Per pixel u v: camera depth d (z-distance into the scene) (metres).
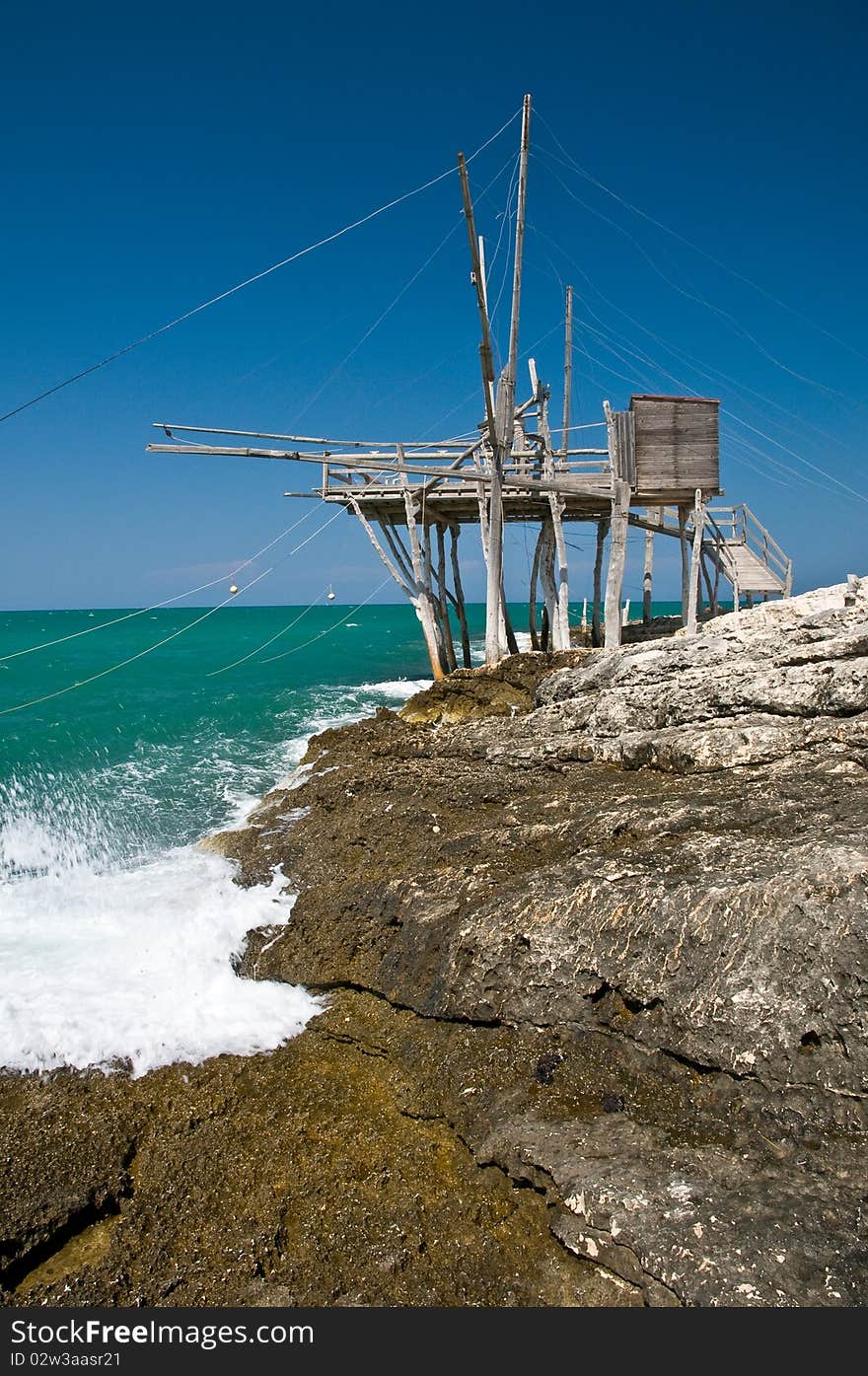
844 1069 5.12
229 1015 7.47
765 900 5.90
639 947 6.14
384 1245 4.83
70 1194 5.34
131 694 29.45
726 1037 5.50
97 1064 6.68
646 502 21.62
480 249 15.50
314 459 19.20
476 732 14.54
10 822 14.00
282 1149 5.69
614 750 11.16
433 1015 6.84
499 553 20.22
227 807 14.99
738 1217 4.38
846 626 12.25
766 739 9.75
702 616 30.66
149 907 9.78
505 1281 4.54
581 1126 5.37
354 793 12.19
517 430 23.88
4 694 29.22
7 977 8.09
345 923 8.27
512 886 7.26
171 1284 4.75
